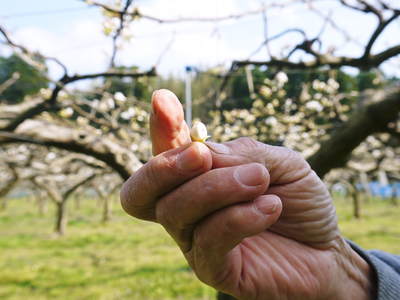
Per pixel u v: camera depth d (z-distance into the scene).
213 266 0.74
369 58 2.29
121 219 18.59
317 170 2.50
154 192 0.63
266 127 4.09
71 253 10.23
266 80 3.73
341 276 0.99
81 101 3.02
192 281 7.07
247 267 0.88
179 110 0.62
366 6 2.12
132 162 2.72
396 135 2.43
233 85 4.45
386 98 2.30
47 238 12.73
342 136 2.42
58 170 10.42
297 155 0.89
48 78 2.38
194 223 0.64
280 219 0.94
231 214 0.60
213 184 0.60
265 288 0.88
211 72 3.30
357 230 12.84
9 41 2.17
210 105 3.99
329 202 0.96
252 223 0.60
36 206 27.08
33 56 2.29
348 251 1.05
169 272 7.84
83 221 17.86
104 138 2.69
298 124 3.98
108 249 10.74
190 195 0.60
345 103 6.14
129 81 3.84
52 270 8.30
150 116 0.62
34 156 8.05
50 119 2.83
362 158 8.60
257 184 0.60
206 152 0.60
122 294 6.46
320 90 4.38
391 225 13.91
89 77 2.40
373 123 2.36
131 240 12.19
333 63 2.41
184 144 0.63
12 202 30.88
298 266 0.93
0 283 7.28
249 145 0.76
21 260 9.30
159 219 0.65
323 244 0.97
